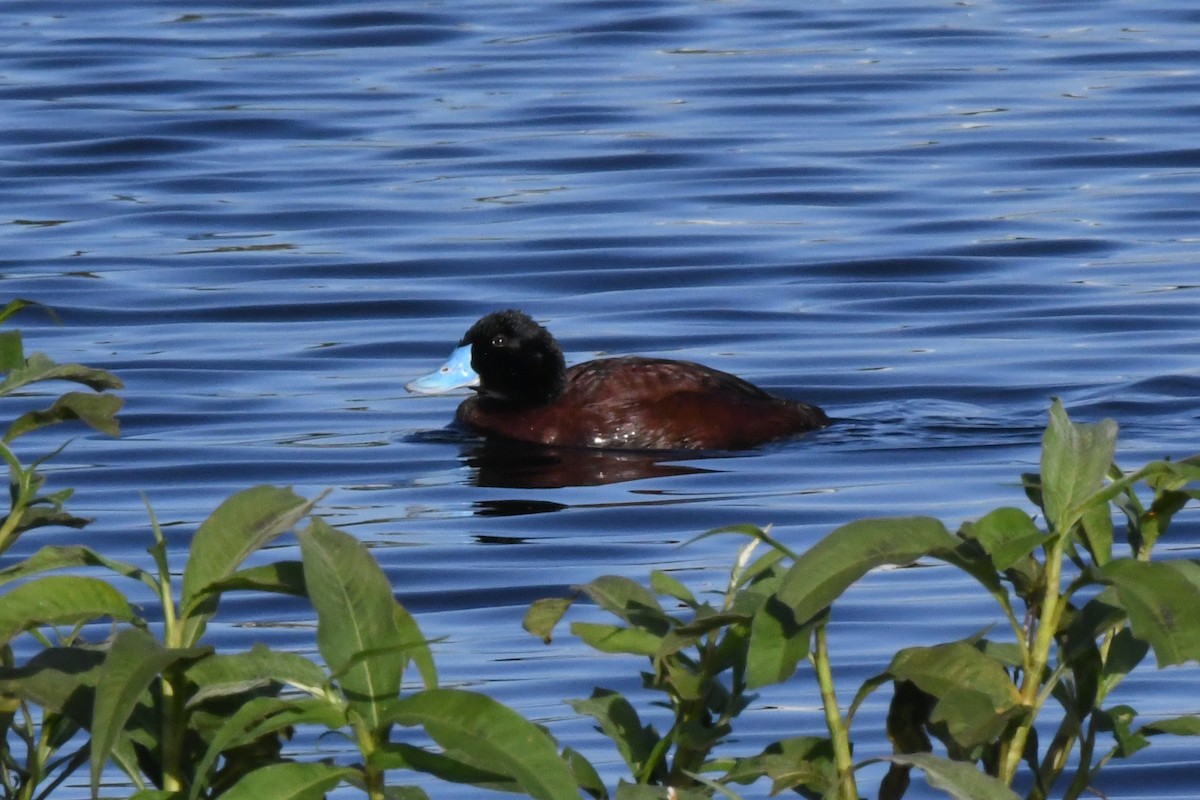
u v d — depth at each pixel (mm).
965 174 28422
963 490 16766
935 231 26031
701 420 18562
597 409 18844
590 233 26172
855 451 18188
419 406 20016
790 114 31531
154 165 29375
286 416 19562
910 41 35938
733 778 5820
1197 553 14445
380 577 5406
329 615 5320
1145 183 27828
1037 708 5668
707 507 16422
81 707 5578
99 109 32062
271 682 5852
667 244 25734
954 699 5555
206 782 5809
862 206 27188
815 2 39156
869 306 23328
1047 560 5676
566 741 10883
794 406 18969
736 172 28750
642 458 18312
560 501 16734
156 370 20969
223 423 19250
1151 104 31609
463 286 24234
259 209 27375
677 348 22062
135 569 5715
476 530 15766
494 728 5137
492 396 19234
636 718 6188
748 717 11242
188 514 16234
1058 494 5652
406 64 34875
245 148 30266
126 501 16672
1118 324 22219
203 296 23719
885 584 13875
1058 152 29344
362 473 17734
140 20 37969
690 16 37938
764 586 5988
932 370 20891
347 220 26812
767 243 25719
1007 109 31547
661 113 31609
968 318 22719
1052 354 21266
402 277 24547
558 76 33875
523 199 27641
